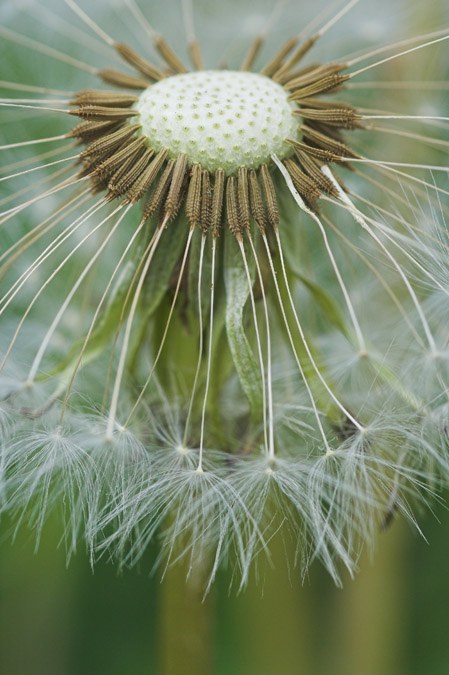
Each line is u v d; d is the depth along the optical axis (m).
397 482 0.13
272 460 0.13
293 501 0.12
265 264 0.13
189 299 0.13
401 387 0.13
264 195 0.13
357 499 0.13
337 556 0.14
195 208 0.12
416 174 0.14
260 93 0.13
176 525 0.13
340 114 0.13
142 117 0.13
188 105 0.12
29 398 0.13
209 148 0.12
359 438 0.13
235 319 0.13
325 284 0.14
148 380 0.13
